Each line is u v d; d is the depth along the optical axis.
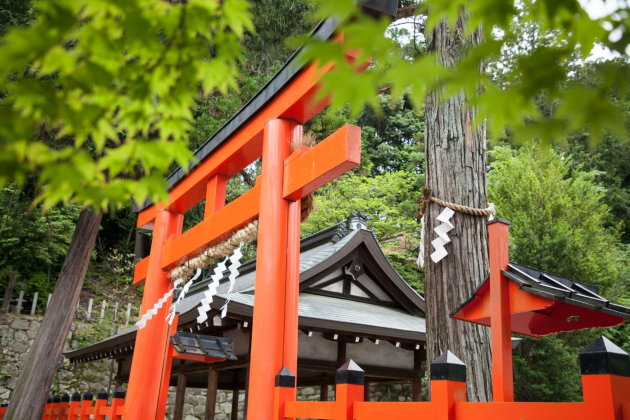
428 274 4.09
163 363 4.81
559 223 10.91
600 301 2.53
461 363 1.85
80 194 0.95
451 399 1.79
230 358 5.61
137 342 4.85
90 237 9.57
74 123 0.91
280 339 3.10
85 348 9.62
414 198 16.86
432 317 3.97
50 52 0.86
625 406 1.38
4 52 0.79
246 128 3.98
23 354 12.82
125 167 1.08
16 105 0.86
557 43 0.78
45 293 15.48
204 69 1.08
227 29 8.72
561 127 0.69
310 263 7.23
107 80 0.90
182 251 4.67
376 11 2.34
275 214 3.34
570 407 1.47
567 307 2.90
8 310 13.65
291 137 3.55
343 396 2.27
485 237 4.04
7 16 7.77
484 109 0.73
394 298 7.99
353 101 0.69
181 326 6.70
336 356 6.88
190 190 4.90
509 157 12.96
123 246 19.27
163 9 0.97
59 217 14.45
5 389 12.17
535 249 10.67
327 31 2.70
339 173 3.00
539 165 11.81
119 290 17.66
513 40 0.77
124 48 0.96
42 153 0.91
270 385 2.97
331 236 8.39
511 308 2.77
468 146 4.16
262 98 3.73
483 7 0.76
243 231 3.78
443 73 0.70
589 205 11.48
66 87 0.90
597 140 0.66
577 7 0.73
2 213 12.91
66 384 12.69
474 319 3.10
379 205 15.57
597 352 1.43
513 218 11.23
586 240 11.09
